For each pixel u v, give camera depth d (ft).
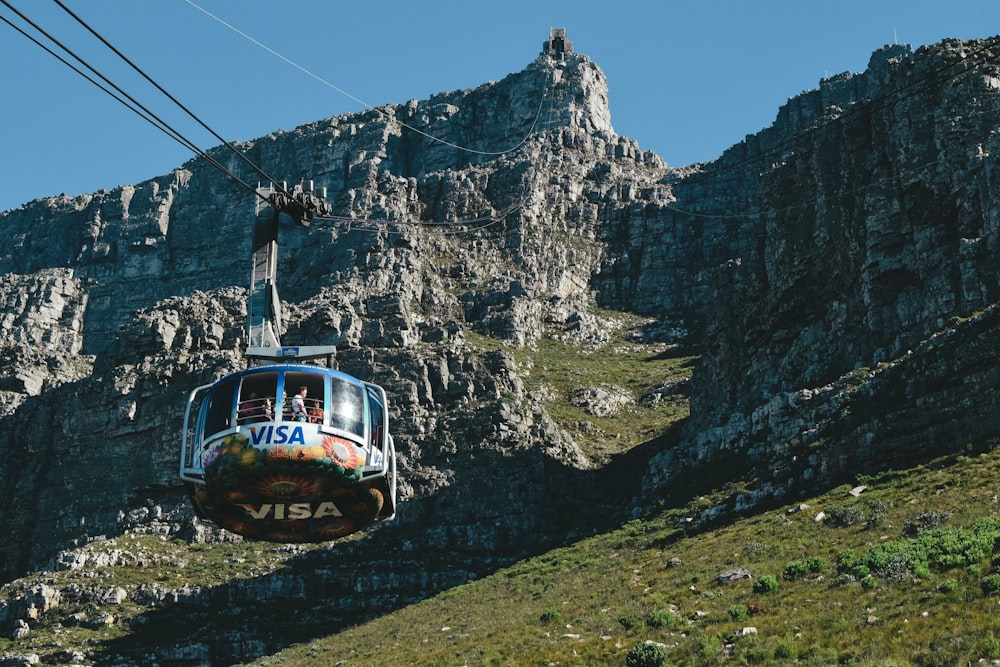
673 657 207.41
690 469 391.45
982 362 302.86
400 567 412.98
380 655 299.79
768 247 439.22
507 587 345.51
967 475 270.46
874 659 180.14
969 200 361.10
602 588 294.66
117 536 485.15
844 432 324.80
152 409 532.73
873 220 384.06
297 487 124.06
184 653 382.63
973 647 173.37
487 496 444.14
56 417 553.23
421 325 549.13
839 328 391.45
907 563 221.87
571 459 476.13
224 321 573.74
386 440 130.00
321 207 151.33
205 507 127.95
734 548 286.05
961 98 380.99
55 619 417.90
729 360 444.96
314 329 531.50
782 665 189.88
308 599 412.77
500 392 498.69
